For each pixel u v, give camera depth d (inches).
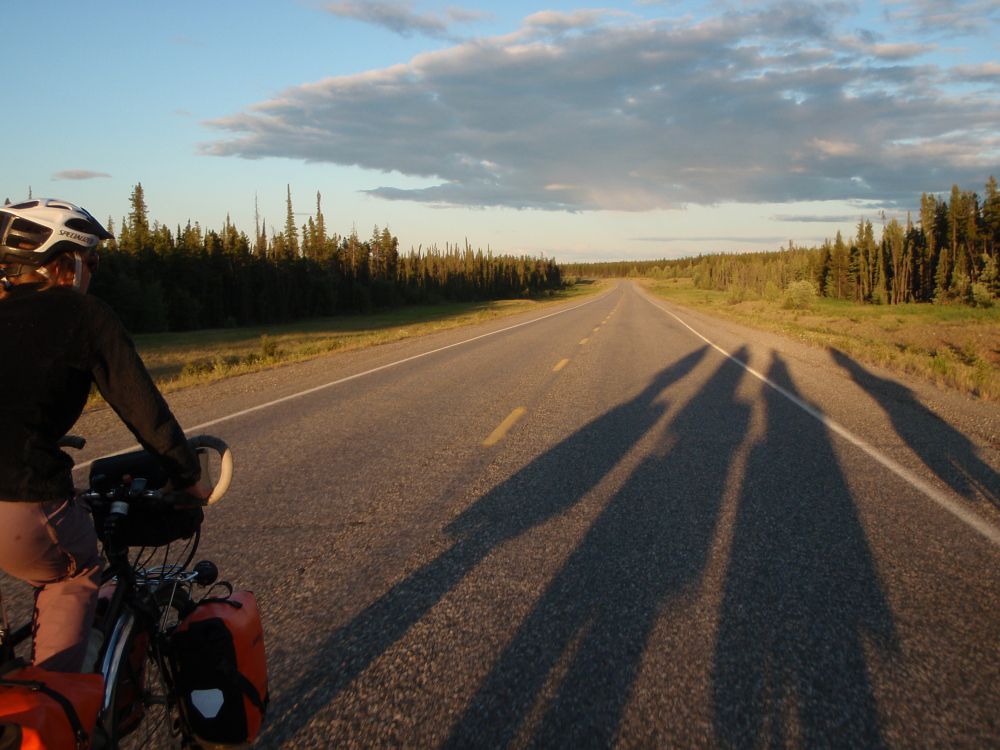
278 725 109.7
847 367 626.5
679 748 104.3
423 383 512.1
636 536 197.0
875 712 114.1
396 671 125.7
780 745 105.4
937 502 231.8
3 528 70.7
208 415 387.9
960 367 637.3
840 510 222.4
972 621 147.9
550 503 227.1
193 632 85.7
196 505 87.1
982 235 3280.0
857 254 3954.2
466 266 5497.1
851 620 147.3
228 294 3009.4
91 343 74.8
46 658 73.8
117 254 2598.4
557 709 114.1
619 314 1706.4
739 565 176.7
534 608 151.4
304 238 4089.6
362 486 246.5
